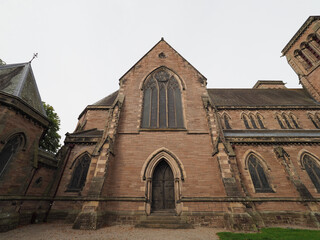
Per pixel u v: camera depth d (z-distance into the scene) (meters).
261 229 10.33
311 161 15.52
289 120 22.25
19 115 12.08
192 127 15.69
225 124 22.17
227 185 11.53
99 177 11.78
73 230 9.76
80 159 16.06
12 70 15.53
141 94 17.97
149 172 13.40
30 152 12.76
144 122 16.50
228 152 13.41
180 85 18.70
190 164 13.70
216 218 11.51
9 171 11.05
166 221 11.31
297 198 13.28
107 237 8.38
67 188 14.35
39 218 12.51
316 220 11.59
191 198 12.22
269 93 29.53
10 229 9.91
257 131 20.20
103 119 22.92
